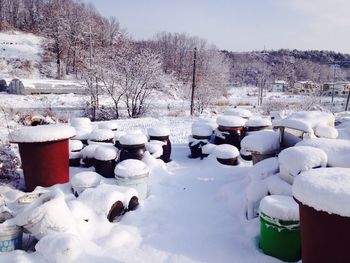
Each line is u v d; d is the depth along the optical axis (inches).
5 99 1175.6
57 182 245.1
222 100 1423.5
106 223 180.2
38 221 152.0
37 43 2368.4
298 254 147.8
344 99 1748.3
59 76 1897.1
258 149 252.4
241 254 155.9
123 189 205.2
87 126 377.4
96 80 1012.5
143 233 177.9
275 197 160.2
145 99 1106.7
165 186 260.7
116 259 149.2
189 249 160.9
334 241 104.3
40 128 245.1
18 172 277.3
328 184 109.2
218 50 2066.9
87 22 2218.3
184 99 1333.7
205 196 239.9
